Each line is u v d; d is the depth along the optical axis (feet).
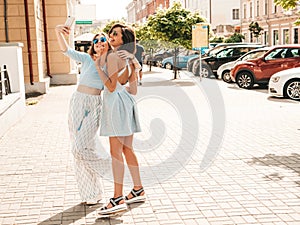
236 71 60.44
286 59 57.62
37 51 52.60
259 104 42.39
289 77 46.03
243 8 183.21
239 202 16.22
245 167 20.67
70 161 22.35
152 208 15.87
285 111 37.68
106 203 16.44
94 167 16.02
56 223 14.84
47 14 65.00
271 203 16.06
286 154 22.98
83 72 15.80
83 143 15.72
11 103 31.30
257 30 161.79
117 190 15.30
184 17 69.41
